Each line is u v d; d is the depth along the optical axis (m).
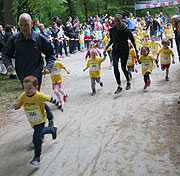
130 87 6.49
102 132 4.21
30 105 3.43
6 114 5.71
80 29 17.25
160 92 6.09
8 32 9.14
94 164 3.27
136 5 31.94
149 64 6.39
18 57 3.79
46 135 4.32
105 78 8.36
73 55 15.26
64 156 3.55
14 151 3.90
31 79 3.30
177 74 7.80
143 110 5.01
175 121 4.31
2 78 9.63
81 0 28.69
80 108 5.62
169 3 31.53
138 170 3.03
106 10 29.84
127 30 5.82
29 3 15.23
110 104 5.63
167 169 2.99
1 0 21.28
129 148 3.57
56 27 13.55
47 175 3.14
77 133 4.29
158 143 3.62
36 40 3.77
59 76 5.90
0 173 3.31
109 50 9.97
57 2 18.30
